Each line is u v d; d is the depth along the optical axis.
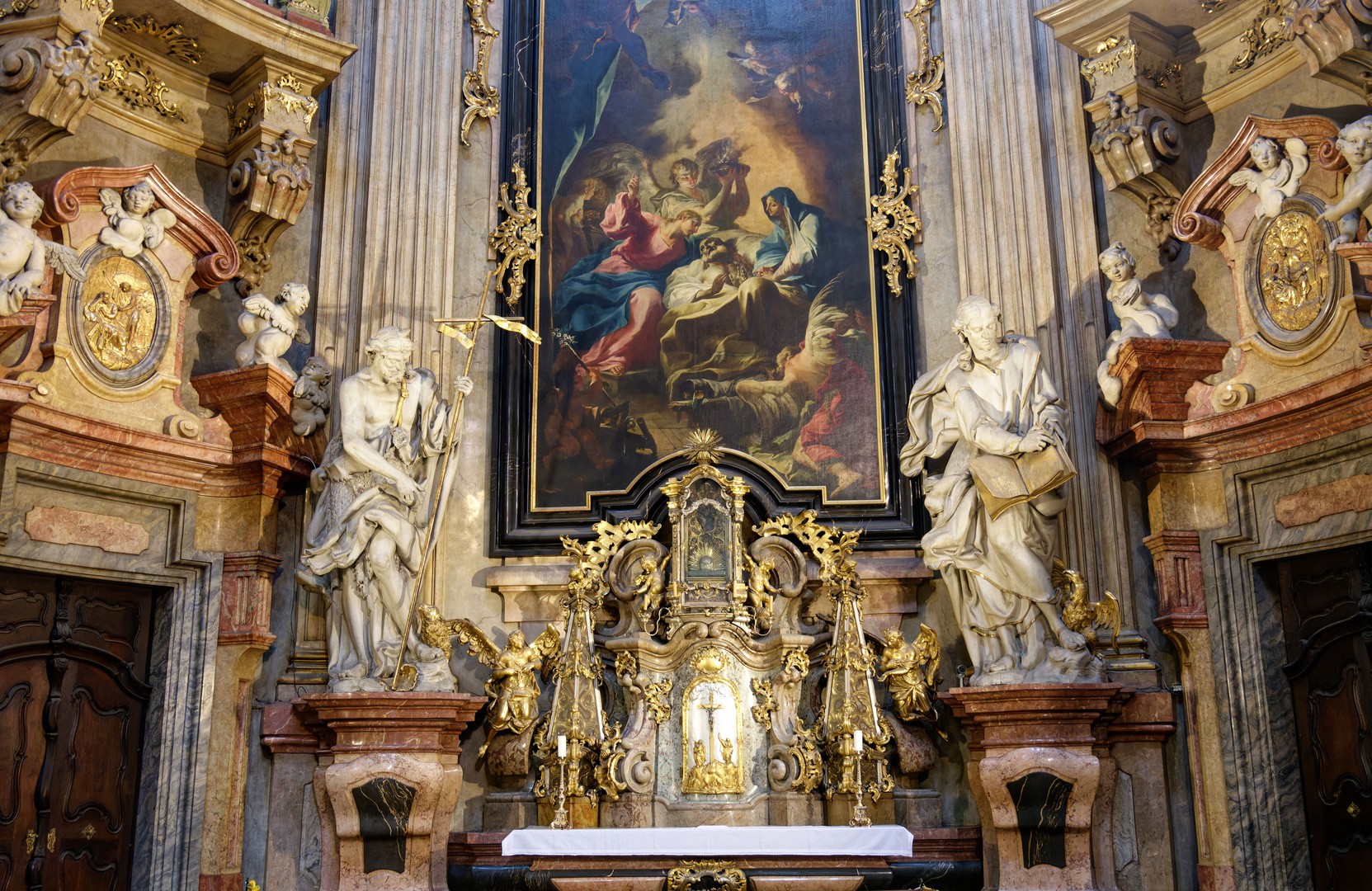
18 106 5.77
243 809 6.30
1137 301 6.52
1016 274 6.91
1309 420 5.90
